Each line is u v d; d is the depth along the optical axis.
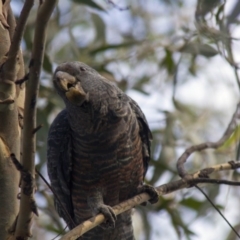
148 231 13.36
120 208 8.83
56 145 9.49
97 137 8.88
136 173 9.48
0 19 7.82
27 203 7.11
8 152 7.74
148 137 9.84
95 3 12.48
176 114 13.72
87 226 7.64
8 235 7.64
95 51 14.07
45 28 6.44
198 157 13.34
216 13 9.73
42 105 12.94
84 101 8.57
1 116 7.68
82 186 9.48
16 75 7.59
